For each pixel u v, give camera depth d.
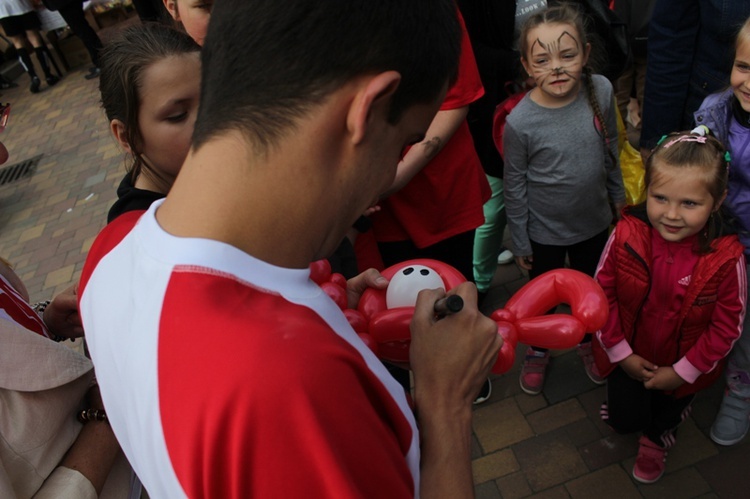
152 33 1.21
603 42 2.46
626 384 1.89
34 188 5.48
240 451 0.51
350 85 0.57
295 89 0.56
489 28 2.36
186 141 1.22
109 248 0.81
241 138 0.57
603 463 2.19
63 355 1.09
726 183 1.58
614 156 2.23
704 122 1.87
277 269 0.59
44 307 1.54
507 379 2.59
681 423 2.26
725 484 2.05
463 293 0.87
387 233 2.11
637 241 1.71
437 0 0.63
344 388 0.54
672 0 2.07
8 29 7.50
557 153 2.10
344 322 0.64
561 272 1.33
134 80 1.16
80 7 6.87
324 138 0.58
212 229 0.58
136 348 0.59
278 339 0.53
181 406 0.53
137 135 1.23
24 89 8.16
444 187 1.98
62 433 1.10
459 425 0.79
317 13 0.56
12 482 1.03
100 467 1.11
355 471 0.54
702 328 1.71
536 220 2.29
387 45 0.57
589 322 1.24
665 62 2.19
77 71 8.23
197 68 1.20
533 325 1.25
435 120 1.83
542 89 2.04
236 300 0.56
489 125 2.50
